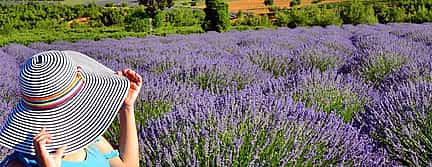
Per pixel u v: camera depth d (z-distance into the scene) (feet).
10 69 30.19
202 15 174.60
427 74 20.11
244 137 11.02
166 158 10.75
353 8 109.19
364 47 37.86
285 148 11.07
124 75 6.88
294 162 10.90
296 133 11.46
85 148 6.25
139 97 15.76
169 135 11.35
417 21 102.94
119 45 46.14
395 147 13.23
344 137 11.87
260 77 24.20
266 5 214.48
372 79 25.82
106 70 6.40
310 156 10.92
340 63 30.14
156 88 16.43
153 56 30.07
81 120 5.73
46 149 5.52
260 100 12.96
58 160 5.51
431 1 120.67
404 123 14.12
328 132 11.70
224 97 12.89
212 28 108.58
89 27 166.91
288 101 13.29
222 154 10.68
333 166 11.09
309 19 111.96
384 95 17.48
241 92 14.07
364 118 15.47
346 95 17.65
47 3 212.43
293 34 57.52
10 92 21.40
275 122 11.71
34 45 64.75
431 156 13.12
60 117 5.67
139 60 30.78
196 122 11.61
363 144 11.76
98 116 5.78
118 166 6.74
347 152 11.35
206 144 10.67
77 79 5.88
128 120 6.84
